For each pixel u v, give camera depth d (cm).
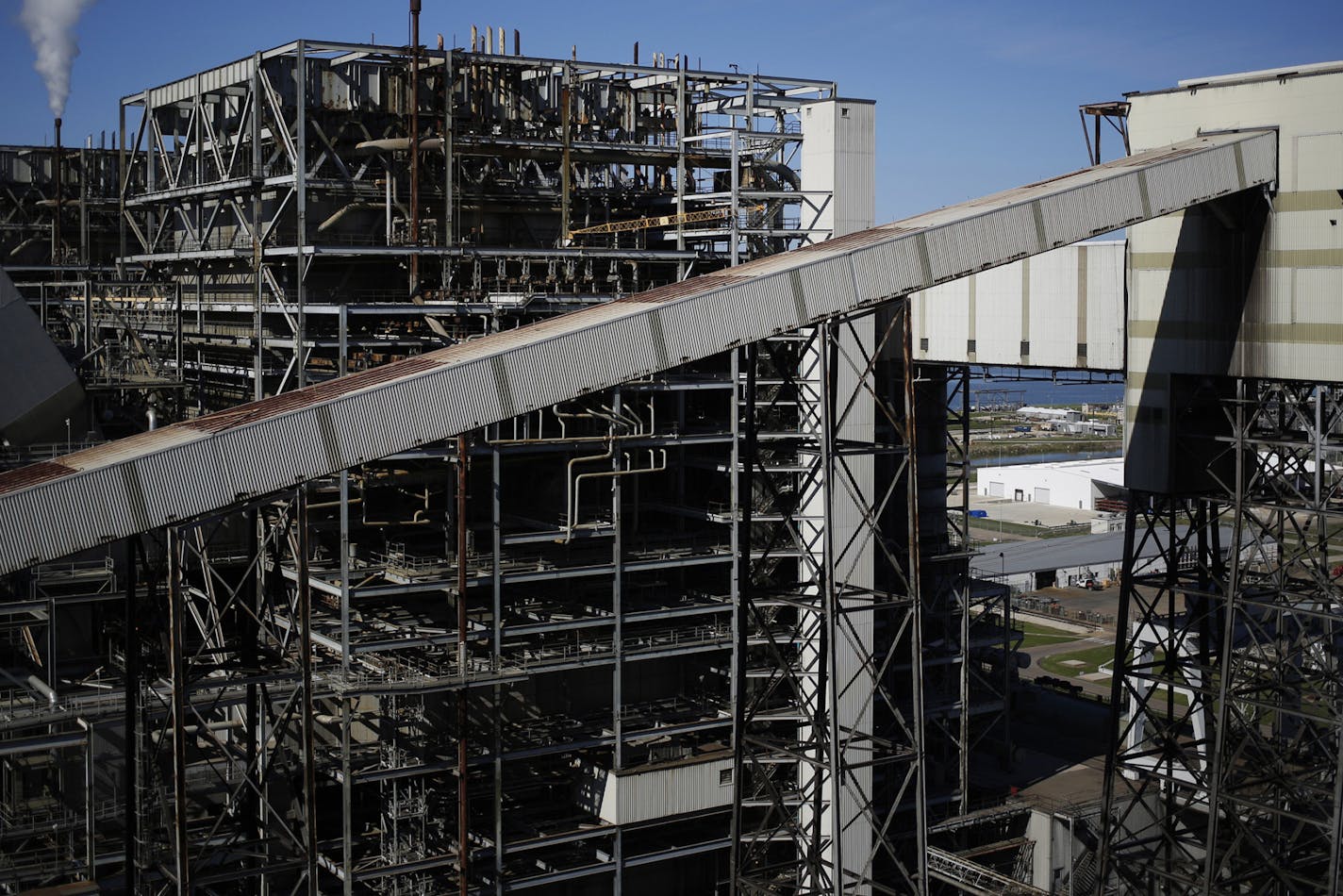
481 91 8119
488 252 7350
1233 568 6150
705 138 8138
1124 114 7900
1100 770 8838
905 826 8112
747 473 5988
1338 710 6091
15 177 11325
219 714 7325
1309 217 6097
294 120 7706
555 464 7706
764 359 8106
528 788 7512
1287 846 6700
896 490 8650
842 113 8019
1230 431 6688
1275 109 6259
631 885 7569
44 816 6144
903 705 8369
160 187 10175
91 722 5994
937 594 8619
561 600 7706
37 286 10156
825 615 5956
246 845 5534
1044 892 7006
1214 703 7275
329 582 6781
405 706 7150
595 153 8219
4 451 7200
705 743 7712
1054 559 16038
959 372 8962
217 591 7438
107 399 8719
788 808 7569
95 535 4547
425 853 6744
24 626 6512
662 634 7619
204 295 8312
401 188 8000
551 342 5309
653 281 8419
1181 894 6825
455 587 6838
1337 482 6144
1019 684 10012
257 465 4819
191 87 8206
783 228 8331
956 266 5925
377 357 7419
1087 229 6062
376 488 7531
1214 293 6384
